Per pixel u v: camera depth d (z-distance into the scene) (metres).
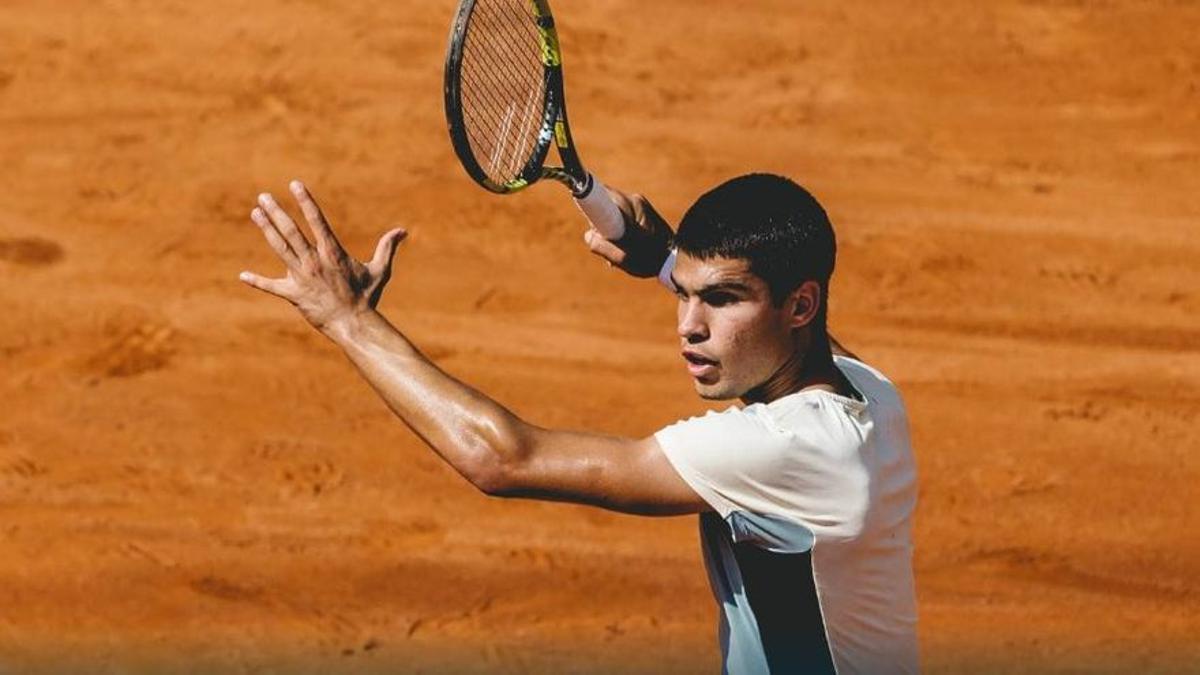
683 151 53.91
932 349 43.19
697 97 57.25
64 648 29.45
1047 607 32.06
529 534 33.88
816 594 13.82
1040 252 48.47
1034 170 53.72
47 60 57.03
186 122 53.91
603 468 13.44
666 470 13.48
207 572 32.25
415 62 58.31
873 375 14.95
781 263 13.52
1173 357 43.19
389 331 14.02
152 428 37.75
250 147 52.72
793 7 63.25
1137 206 51.72
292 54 58.19
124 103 54.91
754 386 13.95
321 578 32.16
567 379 40.91
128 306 43.38
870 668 14.28
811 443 13.41
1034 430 39.19
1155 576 33.44
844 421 13.70
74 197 49.25
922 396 40.62
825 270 13.84
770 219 13.52
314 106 55.34
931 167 53.62
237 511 34.59
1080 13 63.84
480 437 13.46
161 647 29.61
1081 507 36.00
